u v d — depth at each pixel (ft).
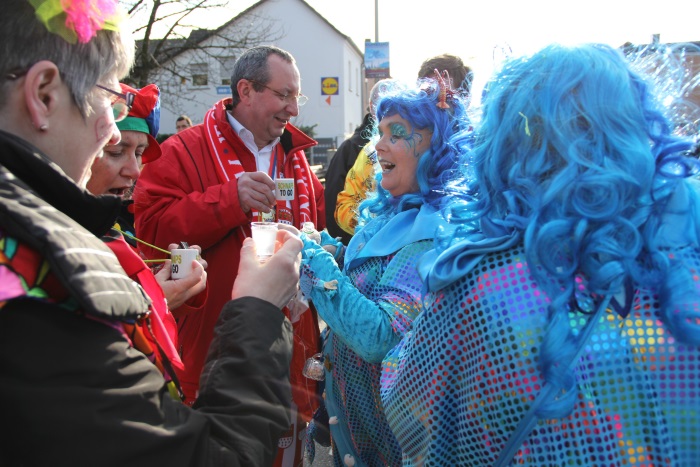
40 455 2.33
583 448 3.05
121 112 3.44
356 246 6.51
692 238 3.10
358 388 5.95
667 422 3.04
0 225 2.43
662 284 2.98
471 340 3.36
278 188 8.10
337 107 105.60
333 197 13.41
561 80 3.09
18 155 2.68
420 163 5.84
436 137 5.82
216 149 8.37
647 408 3.03
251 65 8.40
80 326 2.56
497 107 3.37
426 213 5.61
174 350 3.99
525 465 3.17
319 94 105.60
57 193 2.81
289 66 8.55
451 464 3.76
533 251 3.06
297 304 6.85
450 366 3.56
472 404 3.40
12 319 2.39
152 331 3.82
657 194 3.14
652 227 3.07
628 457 3.03
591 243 2.97
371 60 41.34
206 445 2.78
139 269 4.20
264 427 3.00
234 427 2.92
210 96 94.58
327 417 6.99
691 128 3.45
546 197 3.04
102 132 3.18
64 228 2.60
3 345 2.35
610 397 3.04
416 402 3.80
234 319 3.33
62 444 2.35
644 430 3.04
